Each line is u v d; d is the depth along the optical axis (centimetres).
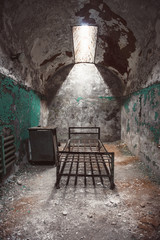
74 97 709
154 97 350
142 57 431
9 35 317
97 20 427
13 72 347
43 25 402
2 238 176
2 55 296
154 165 351
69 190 287
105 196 266
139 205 239
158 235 180
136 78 494
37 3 328
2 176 296
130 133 558
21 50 377
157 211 225
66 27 450
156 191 282
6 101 312
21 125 396
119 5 355
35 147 411
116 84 707
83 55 655
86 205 240
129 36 431
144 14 336
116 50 530
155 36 342
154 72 351
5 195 267
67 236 180
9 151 328
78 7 376
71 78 704
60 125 714
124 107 654
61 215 216
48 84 698
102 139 717
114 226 195
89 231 187
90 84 708
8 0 274
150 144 373
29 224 199
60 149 576
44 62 549
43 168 400
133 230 188
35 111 521
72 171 374
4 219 208
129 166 413
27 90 439
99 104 712
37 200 254
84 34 522
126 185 307
